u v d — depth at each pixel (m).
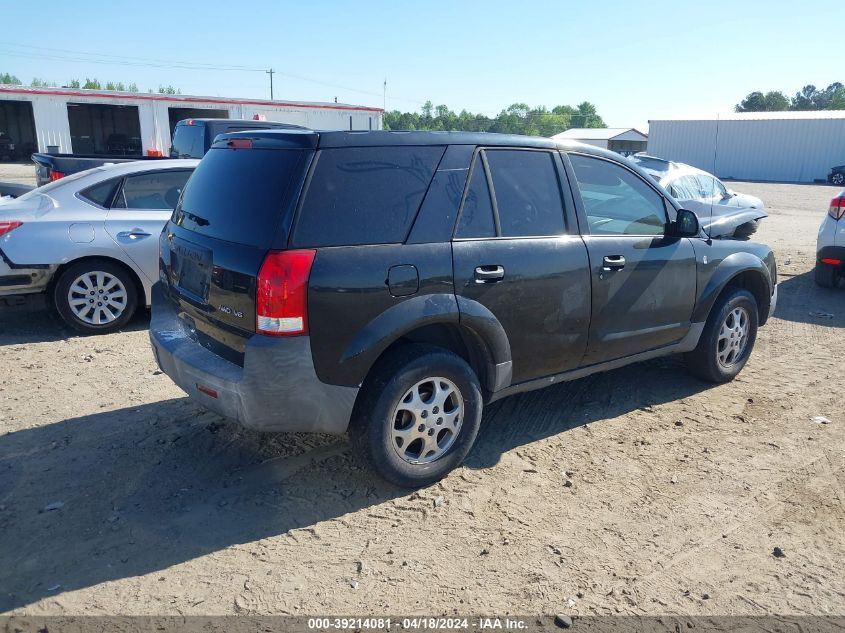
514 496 3.85
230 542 3.37
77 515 3.55
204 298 3.69
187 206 4.10
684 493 3.93
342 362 3.43
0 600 2.93
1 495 3.72
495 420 4.84
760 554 3.39
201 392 3.62
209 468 4.06
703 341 5.34
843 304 8.59
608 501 3.83
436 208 3.74
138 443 4.34
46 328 6.78
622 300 4.56
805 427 4.82
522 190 4.13
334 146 3.51
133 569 3.15
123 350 6.14
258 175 3.59
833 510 3.78
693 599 3.06
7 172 26.31
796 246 13.38
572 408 5.07
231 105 33.22
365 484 3.93
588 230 4.40
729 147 41.66
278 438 4.44
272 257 3.29
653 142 44.69
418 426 3.75
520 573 3.20
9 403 4.90
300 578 3.12
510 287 3.96
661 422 4.86
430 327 3.99
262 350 3.31
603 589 3.11
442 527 3.54
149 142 32.28
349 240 3.46
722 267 5.24
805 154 39.25
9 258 6.11
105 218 6.50
